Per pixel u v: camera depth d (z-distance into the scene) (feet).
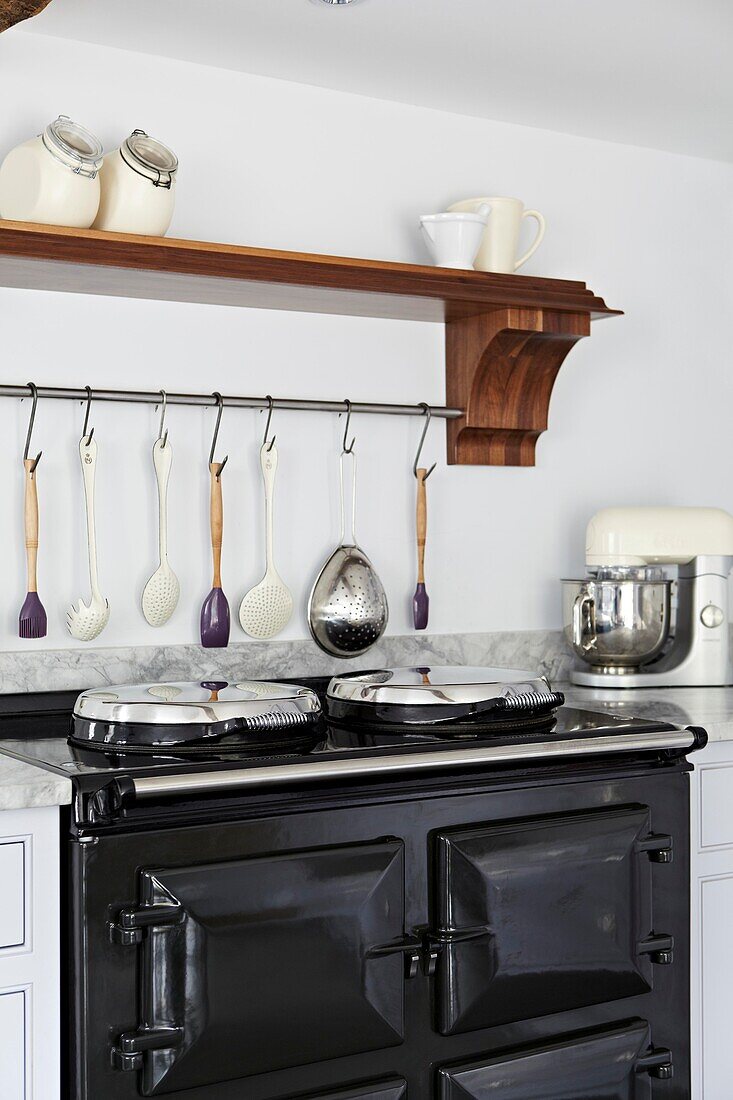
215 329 7.56
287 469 7.80
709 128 8.82
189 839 5.24
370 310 7.82
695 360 9.43
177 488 7.43
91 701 6.11
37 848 5.12
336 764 5.50
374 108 8.14
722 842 6.95
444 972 5.73
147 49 7.32
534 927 5.92
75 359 7.14
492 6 6.86
